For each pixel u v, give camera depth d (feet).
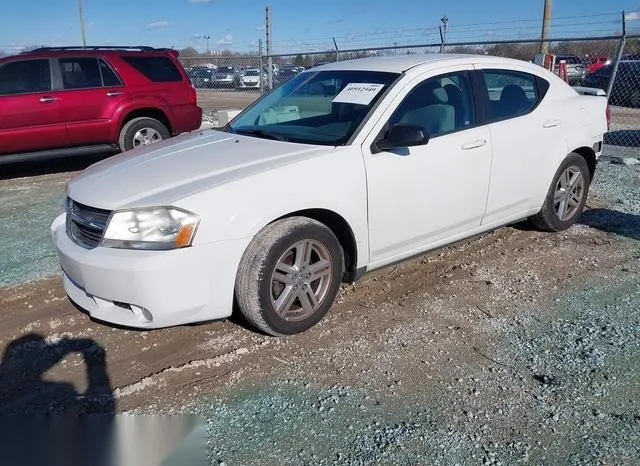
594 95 19.48
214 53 70.69
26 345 12.18
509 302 13.84
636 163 29.12
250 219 11.07
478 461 8.61
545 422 9.45
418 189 13.51
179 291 10.58
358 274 13.17
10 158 26.84
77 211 11.70
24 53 27.20
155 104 30.19
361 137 12.87
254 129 14.64
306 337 12.28
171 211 10.57
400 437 9.15
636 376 10.64
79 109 27.94
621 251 16.97
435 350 11.72
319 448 8.93
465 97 14.96
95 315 11.37
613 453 8.71
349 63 15.97
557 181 17.54
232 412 9.85
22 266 16.48
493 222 15.96
